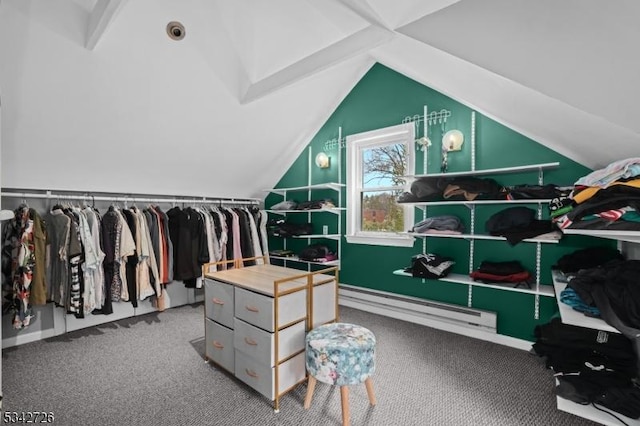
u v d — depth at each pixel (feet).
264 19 7.44
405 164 10.43
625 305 4.05
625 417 4.39
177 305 11.81
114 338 8.78
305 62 7.88
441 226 8.57
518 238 7.02
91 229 8.58
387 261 10.79
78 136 8.27
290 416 5.53
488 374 6.89
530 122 6.88
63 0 6.11
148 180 10.83
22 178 8.38
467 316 8.79
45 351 7.95
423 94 9.80
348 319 10.24
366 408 5.74
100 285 8.59
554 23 3.80
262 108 10.44
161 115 8.94
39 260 7.86
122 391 6.23
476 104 7.94
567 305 4.88
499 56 4.72
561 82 4.39
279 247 14.37
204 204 12.87
